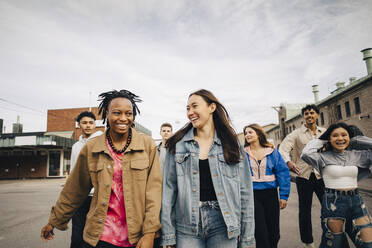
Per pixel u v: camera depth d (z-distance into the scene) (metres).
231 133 1.90
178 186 1.83
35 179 24.39
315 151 2.95
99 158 1.82
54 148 25.11
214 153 1.85
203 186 1.82
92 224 1.71
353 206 2.64
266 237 2.73
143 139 1.97
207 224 1.74
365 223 2.55
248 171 1.87
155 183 1.85
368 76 15.77
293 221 5.04
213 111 1.98
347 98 18.47
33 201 9.09
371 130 15.94
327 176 2.84
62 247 3.93
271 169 3.16
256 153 3.29
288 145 3.87
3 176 25.45
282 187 3.21
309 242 3.28
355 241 2.59
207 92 1.96
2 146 23.16
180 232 1.77
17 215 6.48
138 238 1.72
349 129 2.83
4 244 4.11
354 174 2.71
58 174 25.39
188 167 1.85
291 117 30.67
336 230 2.68
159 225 1.70
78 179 1.91
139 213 1.76
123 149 1.86
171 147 1.94
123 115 1.82
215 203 1.77
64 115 34.84
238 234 1.73
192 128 2.01
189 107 1.93
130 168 1.82
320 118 22.84
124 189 1.77
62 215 1.88
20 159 25.80
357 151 2.81
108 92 2.08
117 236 1.72
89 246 1.68
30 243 4.15
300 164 3.58
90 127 3.38
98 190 1.77
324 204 2.82
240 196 1.82
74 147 3.35
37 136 22.62
